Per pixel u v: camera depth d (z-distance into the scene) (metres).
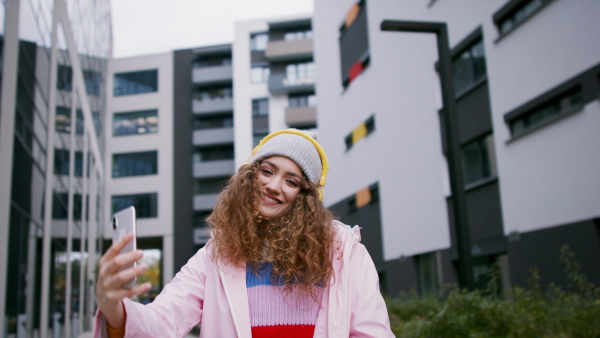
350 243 1.84
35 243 10.05
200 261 1.87
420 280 15.05
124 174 37.12
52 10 11.86
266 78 38.44
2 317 7.32
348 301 1.76
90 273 22.70
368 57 18.56
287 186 1.96
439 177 13.81
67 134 14.93
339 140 21.44
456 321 6.32
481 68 12.09
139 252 1.27
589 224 8.73
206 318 1.75
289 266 1.77
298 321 1.75
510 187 10.80
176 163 37.28
